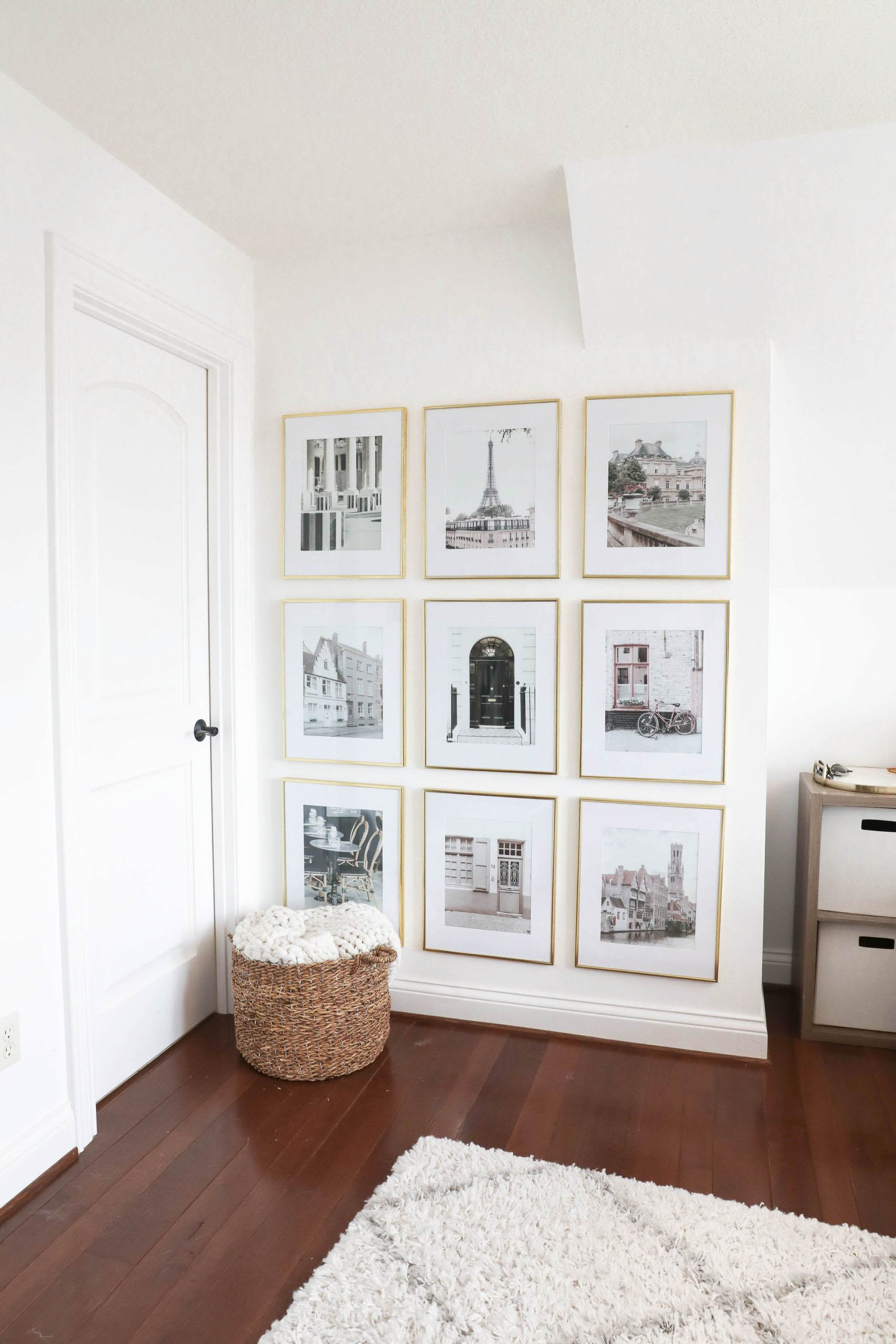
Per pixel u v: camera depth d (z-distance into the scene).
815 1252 1.82
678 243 2.36
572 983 2.81
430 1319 1.65
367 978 2.55
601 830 2.73
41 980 2.05
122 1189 2.03
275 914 2.72
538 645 2.74
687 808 2.66
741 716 2.61
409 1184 2.03
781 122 2.07
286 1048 2.49
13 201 1.91
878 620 3.03
